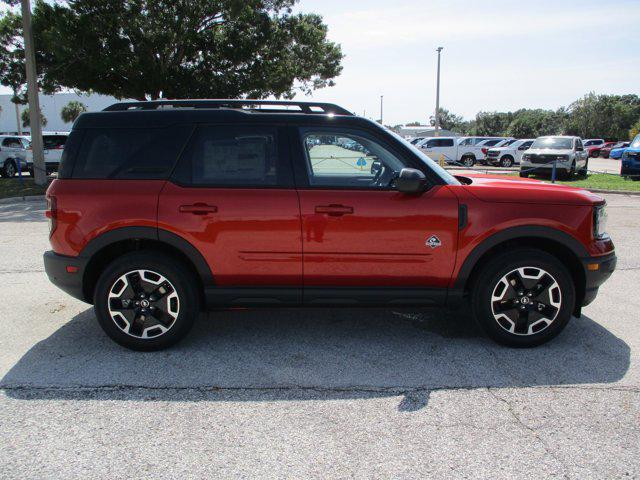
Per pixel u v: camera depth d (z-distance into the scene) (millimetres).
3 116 66125
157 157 3965
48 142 22094
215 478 2504
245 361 3854
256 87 23109
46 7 20516
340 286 3967
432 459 2648
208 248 3881
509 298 3994
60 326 4590
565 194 3969
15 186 17266
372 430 2924
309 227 3844
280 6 23094
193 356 3947
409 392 3367
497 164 28594
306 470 2562
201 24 22000
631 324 4617
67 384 3479
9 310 5020
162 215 3857
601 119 76500
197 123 3994
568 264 4148
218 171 3949
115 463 2623
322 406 3195
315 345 4160
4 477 2508
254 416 3078
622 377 3568
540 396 3307
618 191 15492
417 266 3904
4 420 3029
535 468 2572
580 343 4172
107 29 20109
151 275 3930
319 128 3998
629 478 2496
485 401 3246
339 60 28641
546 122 82688
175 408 3172
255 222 3848
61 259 3977
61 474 2533
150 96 22438
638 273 6395
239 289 3971
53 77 21609
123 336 3977
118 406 3191
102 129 4016
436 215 3842
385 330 4492
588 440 2816
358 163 4004
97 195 3902
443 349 4066
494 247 4078
